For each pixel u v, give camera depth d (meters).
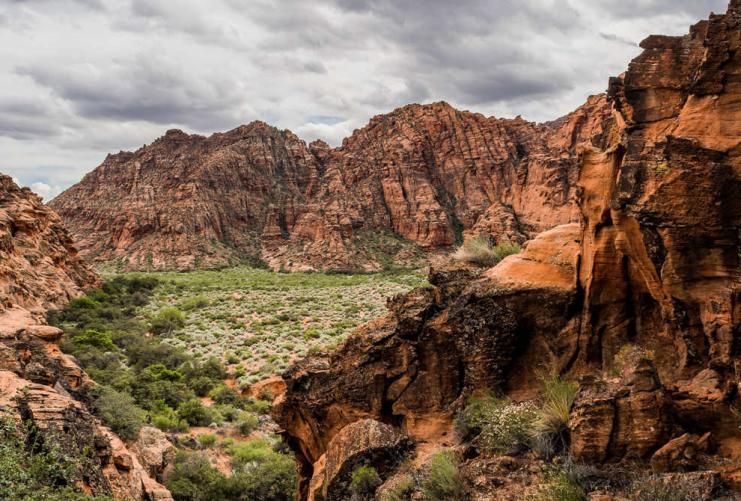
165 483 25.59
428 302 13.85
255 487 26.91
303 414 15.55
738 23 8.31
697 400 8.20
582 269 11.43
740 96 8.34
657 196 8.48
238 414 40.09
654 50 9.50
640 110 9.50
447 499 9.22
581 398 9.02
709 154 8.14
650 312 10.32
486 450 10.24
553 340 11.66
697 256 8.38
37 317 25.44
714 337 8.21
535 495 8.44
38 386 16.58
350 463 11.84
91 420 16.86
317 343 61.41
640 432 8.39
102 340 52.59
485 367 12.02
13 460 12.17
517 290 12.07
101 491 14.77
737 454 7.77
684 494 7.29
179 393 41.56
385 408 13.70
